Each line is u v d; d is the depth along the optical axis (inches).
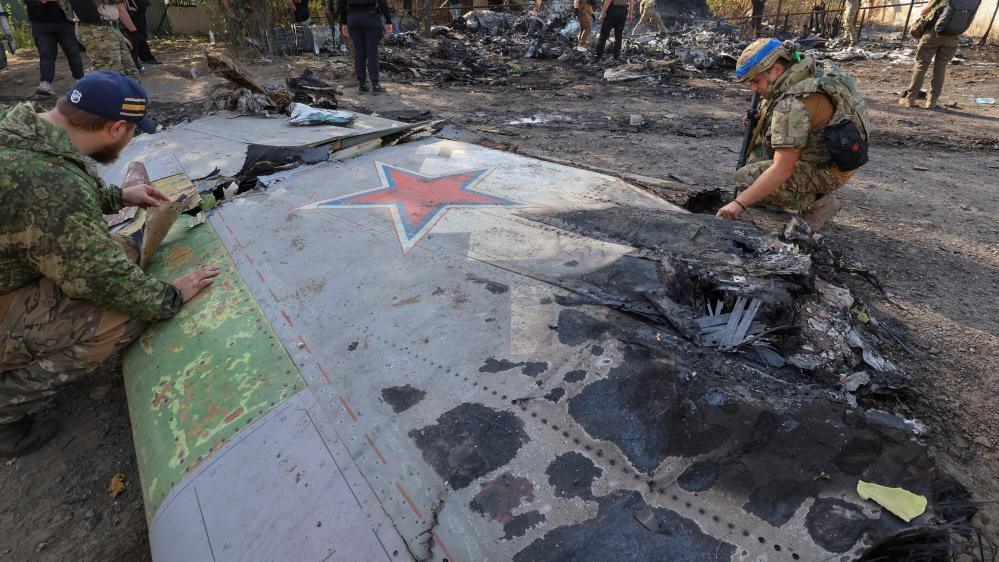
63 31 293.3
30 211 80.9
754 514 55.5
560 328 80.0
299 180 142.2
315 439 70.9
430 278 95.9
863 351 82.0
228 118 214.8
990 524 72.8
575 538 56.1
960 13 273.6
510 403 70.2
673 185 139.7
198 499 69.3
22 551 83.8
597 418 66.4
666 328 79.7
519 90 366.9
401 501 62.3
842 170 121.7
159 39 589.9
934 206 171.5
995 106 304.0
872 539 51.9
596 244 101.1
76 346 90.0
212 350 88.3
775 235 103.9
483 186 134.1
